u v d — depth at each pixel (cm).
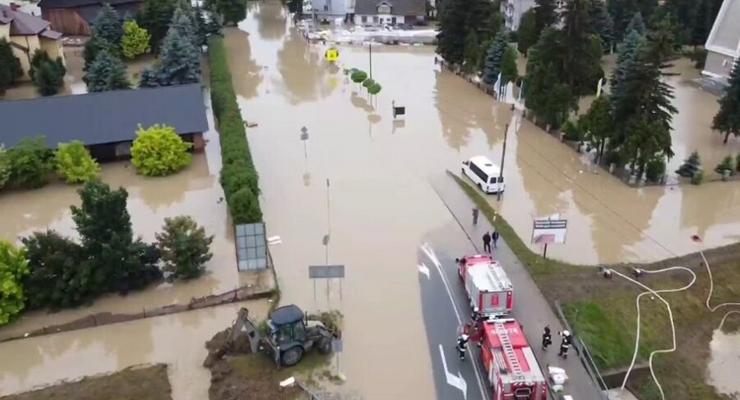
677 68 7631
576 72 5881
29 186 4544
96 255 3284
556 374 2744
